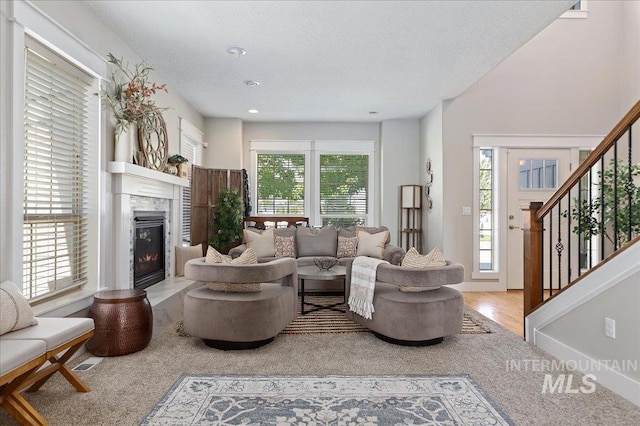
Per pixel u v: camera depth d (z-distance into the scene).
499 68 5.32
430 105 5.52
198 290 3.10
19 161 2.27
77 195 2.94
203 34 3.33
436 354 2.82
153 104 3.59
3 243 2.19
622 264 2.19
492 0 2.79
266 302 2.87
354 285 3.35
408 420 1.89
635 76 5.22
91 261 3.02
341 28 3.21
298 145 6.55
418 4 2.84
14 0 2.19
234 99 5.22
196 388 2.22
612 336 2.27
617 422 1.88
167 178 4.19
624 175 4.26
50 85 2.62
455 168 5.30
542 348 2.92
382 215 6.35
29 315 1.99
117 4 2.84
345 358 2.72
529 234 3.12
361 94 5.00
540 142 5.31
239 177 6.18
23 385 1.83
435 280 2.92
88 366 2.53
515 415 1.95
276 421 1.88
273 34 3.32
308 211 6.57
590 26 5.38
